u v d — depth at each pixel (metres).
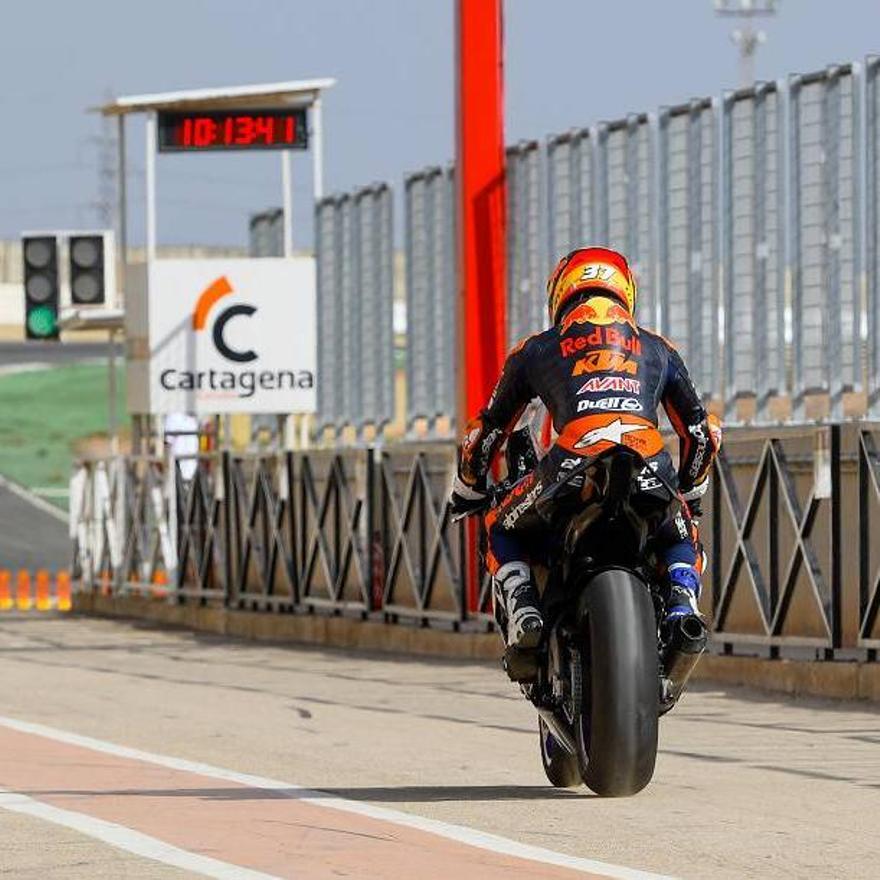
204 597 87.69
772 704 47.69
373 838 25.52
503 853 24.19
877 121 58.66
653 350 28.09
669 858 23.88
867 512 48.19
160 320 101.94
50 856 24.28
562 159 73.69
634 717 27.06
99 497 102.69
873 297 58.66
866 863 23.69
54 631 85.75
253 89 98.81
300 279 101.69
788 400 63.09
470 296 66.31
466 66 66.25
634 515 26.81
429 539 68.25
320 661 65.81
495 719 44.41
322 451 75.62
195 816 27.69
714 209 65.88
